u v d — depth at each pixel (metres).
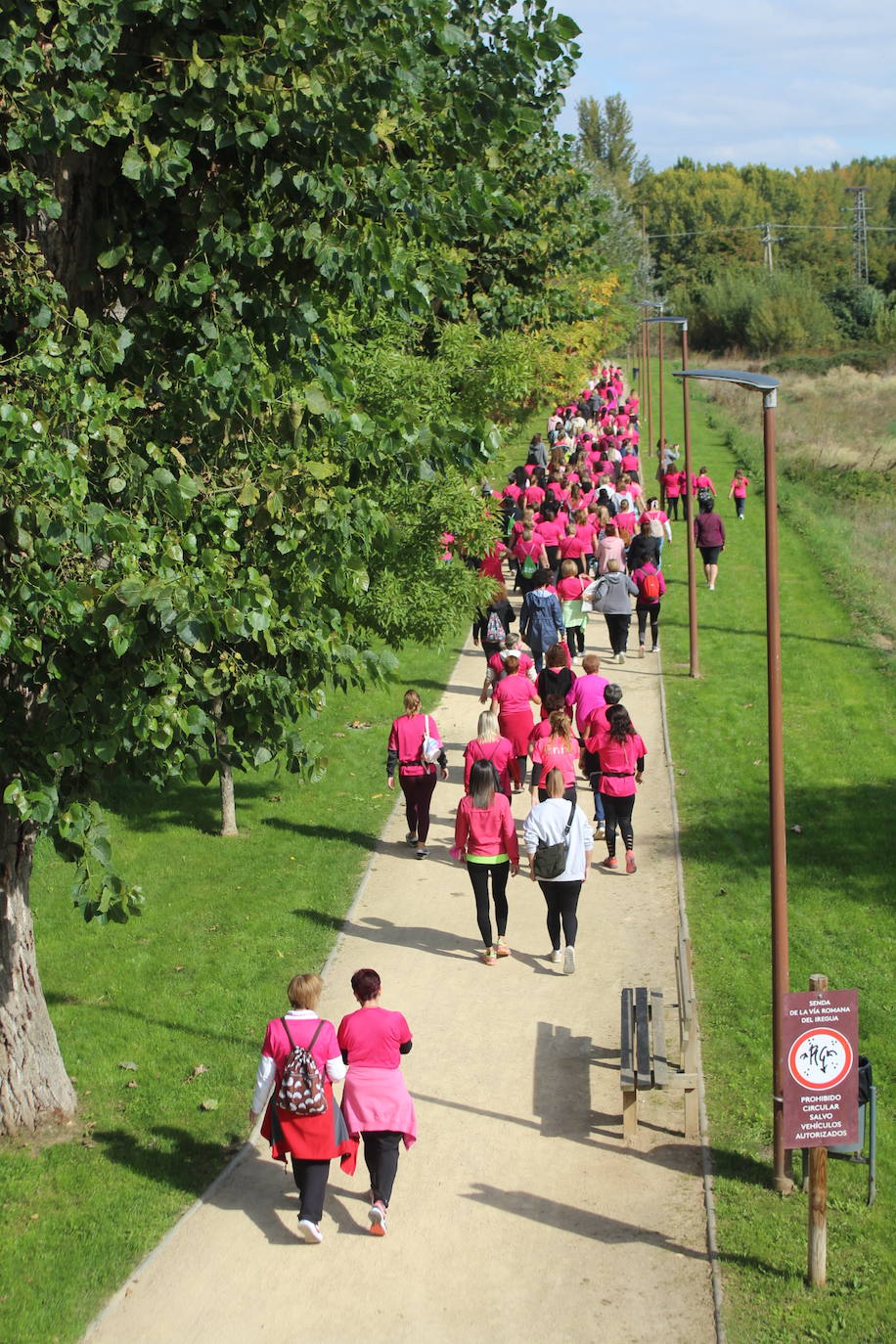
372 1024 8.74
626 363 92.69
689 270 124.75
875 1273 8.16
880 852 14.85
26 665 8.30
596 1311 7.94
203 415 9.09
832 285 114.81
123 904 8.18
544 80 15.21
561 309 21.97
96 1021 11.77
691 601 22.41
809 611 27.11
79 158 8.72
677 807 16.66
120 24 7.82
